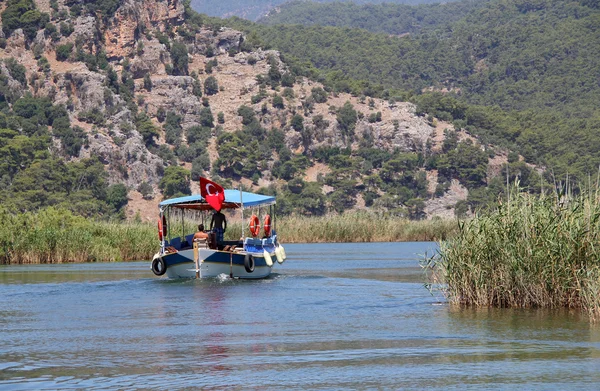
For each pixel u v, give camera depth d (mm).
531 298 32000
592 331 27203
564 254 31219
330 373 21750
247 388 20312
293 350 24719
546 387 20188
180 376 21578
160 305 35531
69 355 24391
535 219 32188
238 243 49312
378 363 22891
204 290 41219
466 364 22656
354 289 41250
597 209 31312
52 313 33344
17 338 27344
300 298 37469
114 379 21328
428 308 33344
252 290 41094
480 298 32938
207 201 46500
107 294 39969
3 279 48062
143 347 25484
